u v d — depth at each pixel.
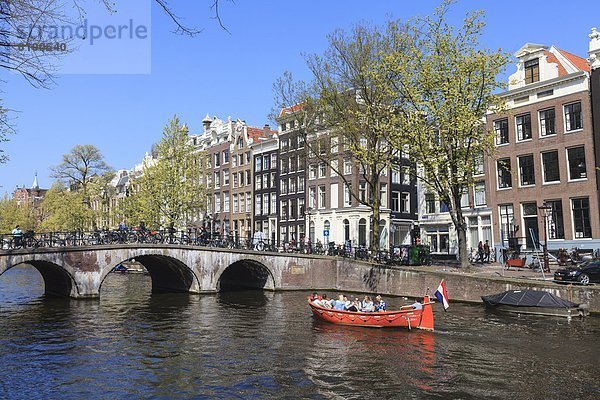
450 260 37.38
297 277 36.16
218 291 35.00
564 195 32.06
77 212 59.62
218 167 61.78
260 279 37.72
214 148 62.62
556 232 32.56
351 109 30.83
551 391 12.90
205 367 15.48
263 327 21.67
